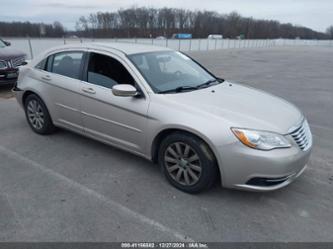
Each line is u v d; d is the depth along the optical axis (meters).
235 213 2.74
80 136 4.58
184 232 2.48
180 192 3.07
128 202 2.88
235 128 2.66
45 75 4.26
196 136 2.83
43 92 4.26
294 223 2.61
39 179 3.29
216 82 3.99
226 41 52.66
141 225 2.55
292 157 2.66
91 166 3.61
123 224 2.56
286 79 11.87
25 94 4.63
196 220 2.63
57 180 3.28
